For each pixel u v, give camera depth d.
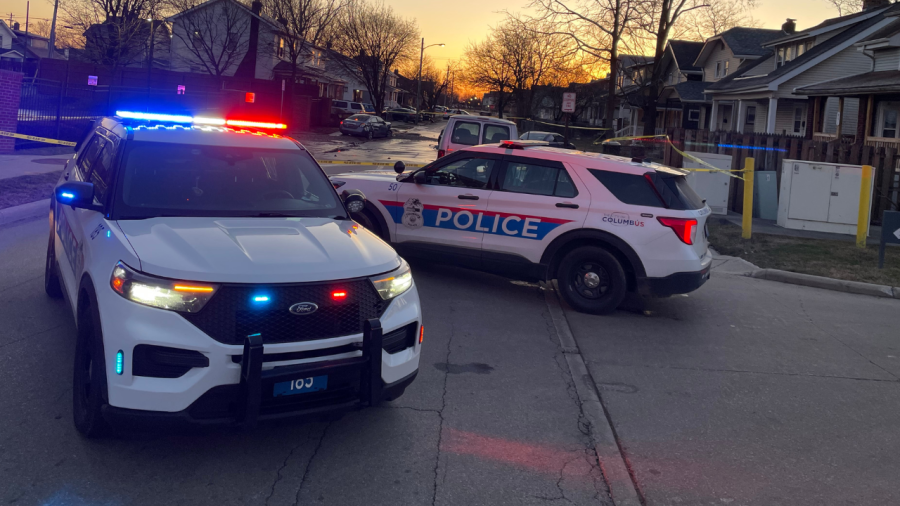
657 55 27.47
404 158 26.84
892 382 5.68
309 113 45.69
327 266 3.65
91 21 43.81
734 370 5.80
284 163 5.01
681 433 4.47
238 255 3.60
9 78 18.12
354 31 55.41
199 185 4.56
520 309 7.34
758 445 4.35
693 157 15.06
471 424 4.37
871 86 22.19
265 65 51.75
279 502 3.32
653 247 6.98
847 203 13.20
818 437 4.51
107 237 3.85
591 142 51.09
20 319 5.61
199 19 49.12
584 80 57.00
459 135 14.46
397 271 3.98
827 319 7.68
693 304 8.05
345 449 3.91
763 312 7.85
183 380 3.27
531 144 8.10
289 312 3.43
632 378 5.47
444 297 7.58
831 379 5.69
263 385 3.33
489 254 7.70
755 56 41.53
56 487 3.29
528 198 7.50
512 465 3.87
